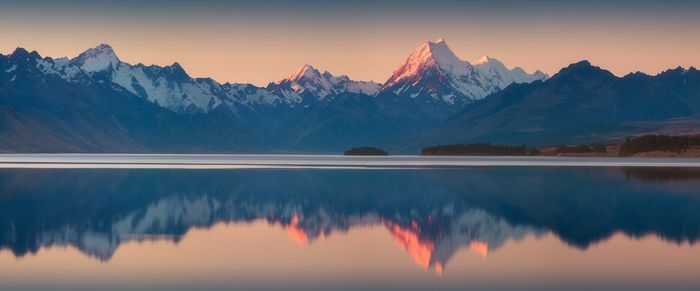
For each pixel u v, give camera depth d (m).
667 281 99.44
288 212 174.88
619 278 101.31
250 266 108.94
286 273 104.38
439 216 167.38
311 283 98.56
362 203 195.38
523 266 109.50
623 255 117.50
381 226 151.12
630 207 183.12
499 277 102.50
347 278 101.62
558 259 114.62
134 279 100.56
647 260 113.19
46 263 110.62
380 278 101.81
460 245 127.56
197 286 96.81
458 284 98.56
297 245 126.81
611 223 154.12
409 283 99.12
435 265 110.31
